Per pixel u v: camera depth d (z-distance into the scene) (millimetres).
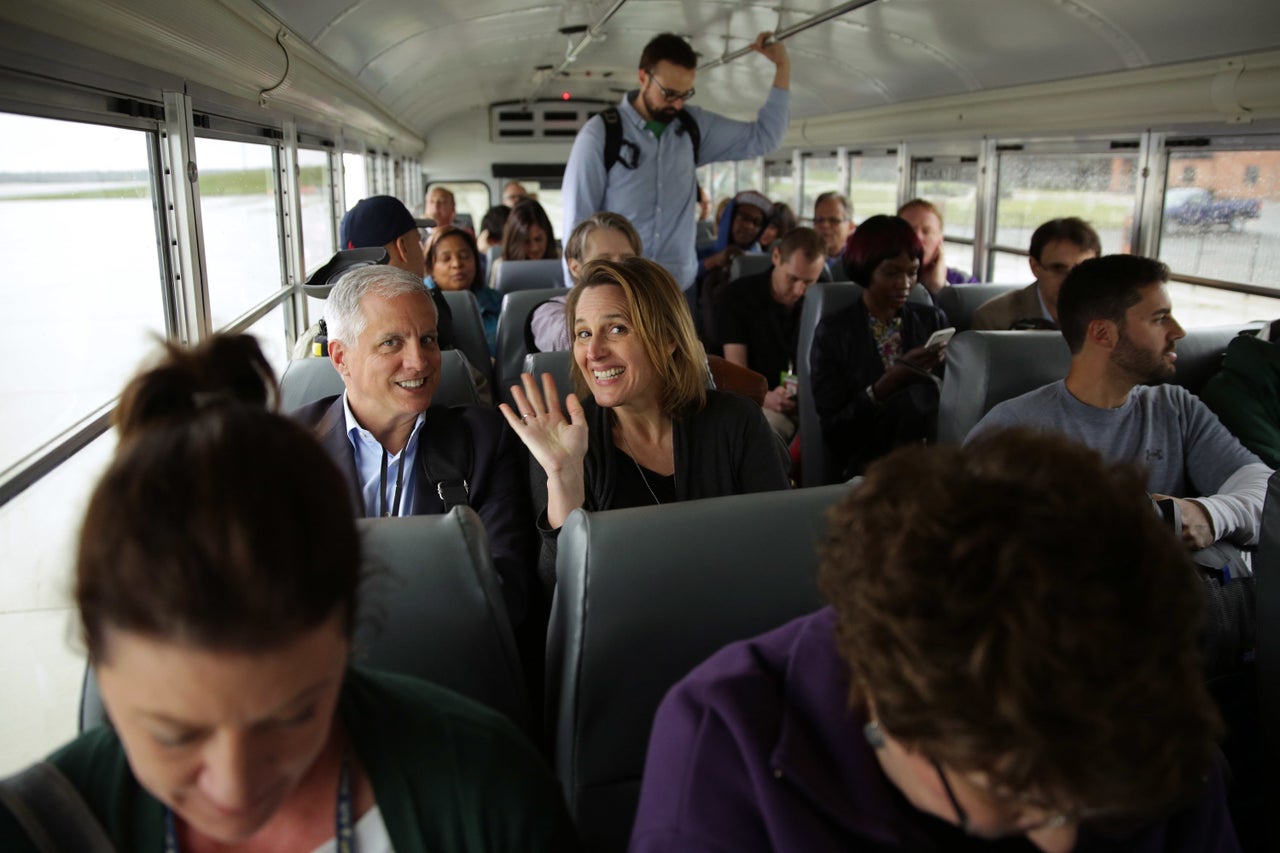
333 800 881
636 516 1456
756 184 13031
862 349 3957
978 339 2930
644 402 2242
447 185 16734
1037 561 655
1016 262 6371
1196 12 4148
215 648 612
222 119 3883
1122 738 630
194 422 680
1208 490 2549
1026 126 6078
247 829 705
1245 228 4309
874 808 876
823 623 986
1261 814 1916
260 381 899
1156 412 2555
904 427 3633
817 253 4645
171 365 851
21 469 2033
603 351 2152
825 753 912
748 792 903
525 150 16625
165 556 605
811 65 8219
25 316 2193
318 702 696
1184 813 938
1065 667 623
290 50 4832
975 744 659
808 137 10508
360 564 722
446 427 2340
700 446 2246
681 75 4484
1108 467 766
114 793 826
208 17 3299
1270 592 1686
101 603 621
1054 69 5613
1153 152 4879
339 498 705
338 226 7074
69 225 2453
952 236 7328
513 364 4480
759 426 2297
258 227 4738
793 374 4645
